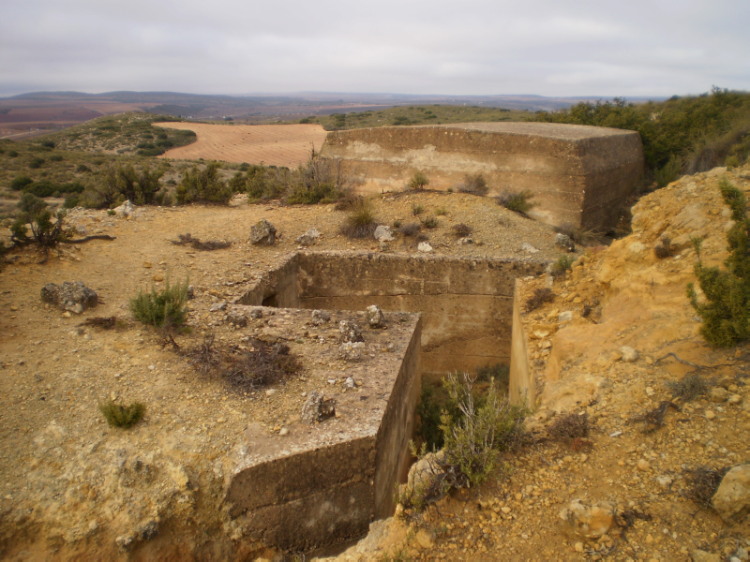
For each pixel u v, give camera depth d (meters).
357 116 70.81
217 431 4.48
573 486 3.48
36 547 3.78
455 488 3.60
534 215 12.25
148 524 3.86
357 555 3.38
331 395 5.02
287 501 4.22
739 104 17.12
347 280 9.77
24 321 6.23
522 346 6.72
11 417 4.59
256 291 8.09
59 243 8.78
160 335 6.08
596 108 18.44
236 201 14.02
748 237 4.39
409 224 10.81
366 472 4.39
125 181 13.21
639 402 4.10
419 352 7.49
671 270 5.49
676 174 13.94
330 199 12.84
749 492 2.84
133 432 4.46
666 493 3.25
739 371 3.97
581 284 6.97
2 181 30.78
